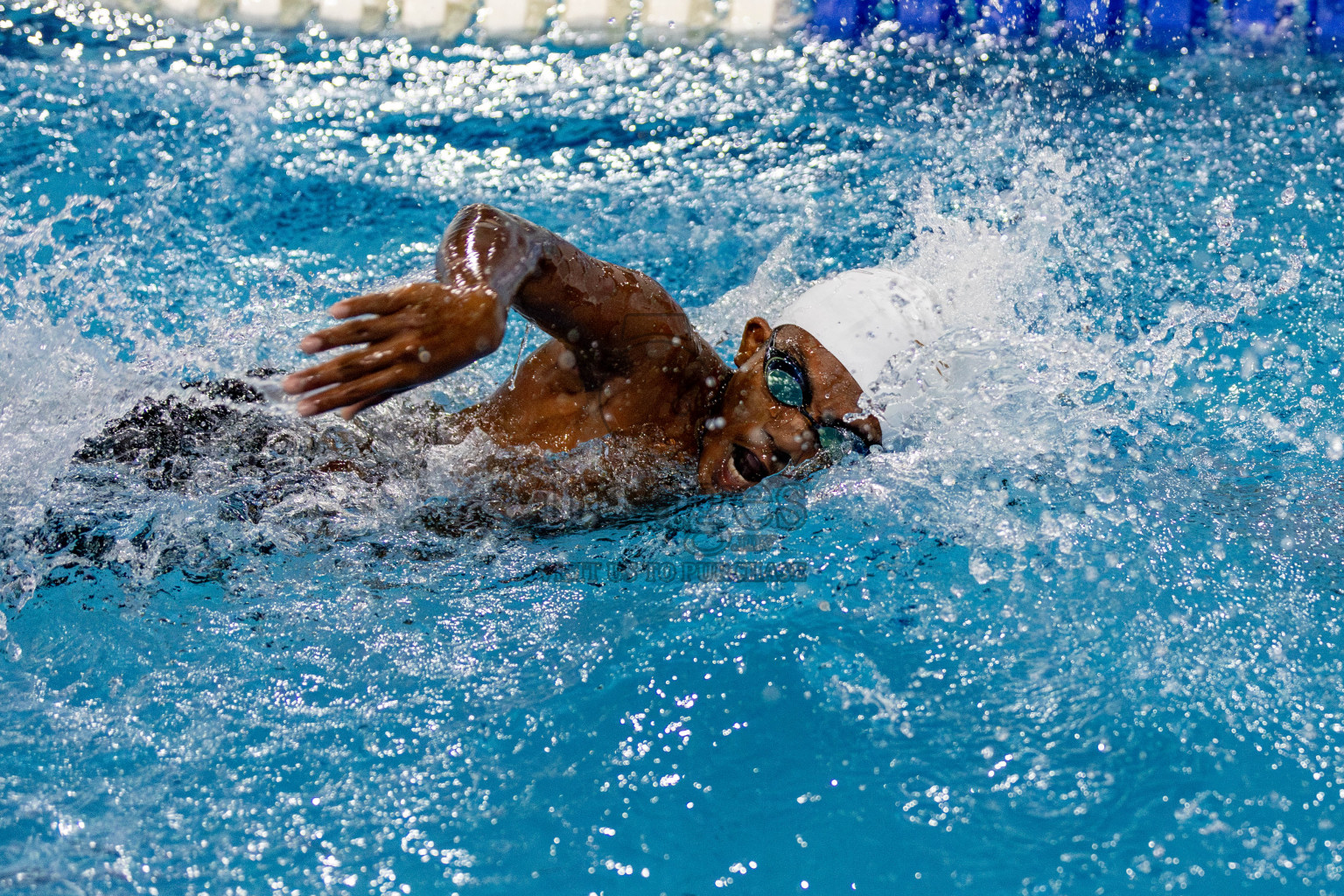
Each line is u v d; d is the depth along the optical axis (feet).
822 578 17.10
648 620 16.40
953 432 19.43
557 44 41.45
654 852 12.80
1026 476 18.90
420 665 15.52
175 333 23.99
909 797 13.44
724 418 18.38
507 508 17.74
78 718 14.46
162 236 28.32
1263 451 20.39
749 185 32.55
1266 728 14.17
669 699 14.98
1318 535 17.70
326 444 17.85
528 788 13.65
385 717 14.64
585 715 14.71
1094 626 15.83
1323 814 13.03
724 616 16.47
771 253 28.84
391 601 16.69
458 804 13.39
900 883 12.44
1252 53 40.42
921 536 17.78
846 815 13.26
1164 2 42.91
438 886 12.33
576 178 33.01
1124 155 33.65
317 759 13.97
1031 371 20.63
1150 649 15.38
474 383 21.72
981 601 16.43
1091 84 38.32
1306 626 15.72
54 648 15.62
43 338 19.53
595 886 12.39
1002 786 13.52
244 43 39.60
